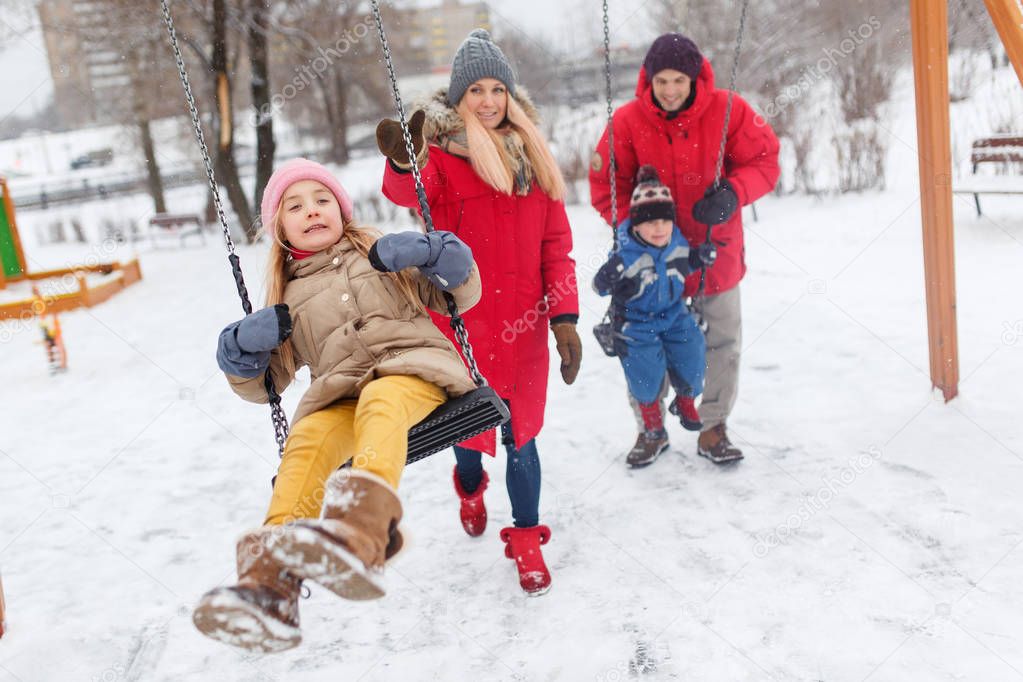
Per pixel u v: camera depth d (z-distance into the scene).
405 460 2.07
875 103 11.13
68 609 3.21
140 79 17.62
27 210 27.05
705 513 3.42
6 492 4.52
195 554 3.60
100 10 15.28
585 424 4.61
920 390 4.31
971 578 2.76
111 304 10.18
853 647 2.48
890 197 9.23
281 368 2.30
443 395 2.13
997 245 6.77
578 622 2.79
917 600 2.68
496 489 3.93
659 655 2.56
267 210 2.38
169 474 4.56
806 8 13.77
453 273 2.20
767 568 2.96
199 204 21.44
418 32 19.80
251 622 1.57
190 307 9.39
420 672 2.63
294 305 2.29
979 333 4.95
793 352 5.18
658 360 3.71
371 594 1.68
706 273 3.72
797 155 10.38
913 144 10.75
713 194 3.49
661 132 3.72
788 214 9.44
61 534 3.90
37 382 6.87
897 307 5.77
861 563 2.92
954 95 11.32
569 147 13.73
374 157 24.62
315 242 2.36
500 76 3.02
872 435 3.90
